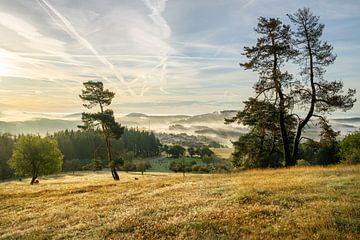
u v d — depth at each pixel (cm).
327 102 3434
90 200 2580
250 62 3681
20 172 7806
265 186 2000
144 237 1347
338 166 3131
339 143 5291
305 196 1619
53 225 1842
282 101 3534
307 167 3222
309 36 3494
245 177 2780
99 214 1945
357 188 1700
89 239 1418
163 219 1544
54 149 8131
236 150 5512
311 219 1230
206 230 1280
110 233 1469
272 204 1562
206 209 1603
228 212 1495
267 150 4997
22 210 2591
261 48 3628
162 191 2480
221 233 1254
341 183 1864
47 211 2353
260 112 3778
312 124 3581
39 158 7756
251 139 5156
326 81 3497
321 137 3638
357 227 1114
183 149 19788
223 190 2127
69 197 2919
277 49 3562
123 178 7775
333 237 1037
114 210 2017
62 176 11381
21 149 7744
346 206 1324
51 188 4069
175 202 1922
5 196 3434
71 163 14775
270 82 3666
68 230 1659
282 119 3716
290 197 1623
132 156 17112
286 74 3531
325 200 1506
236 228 1278
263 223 1286
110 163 6209
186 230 1327
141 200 2205
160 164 16300
